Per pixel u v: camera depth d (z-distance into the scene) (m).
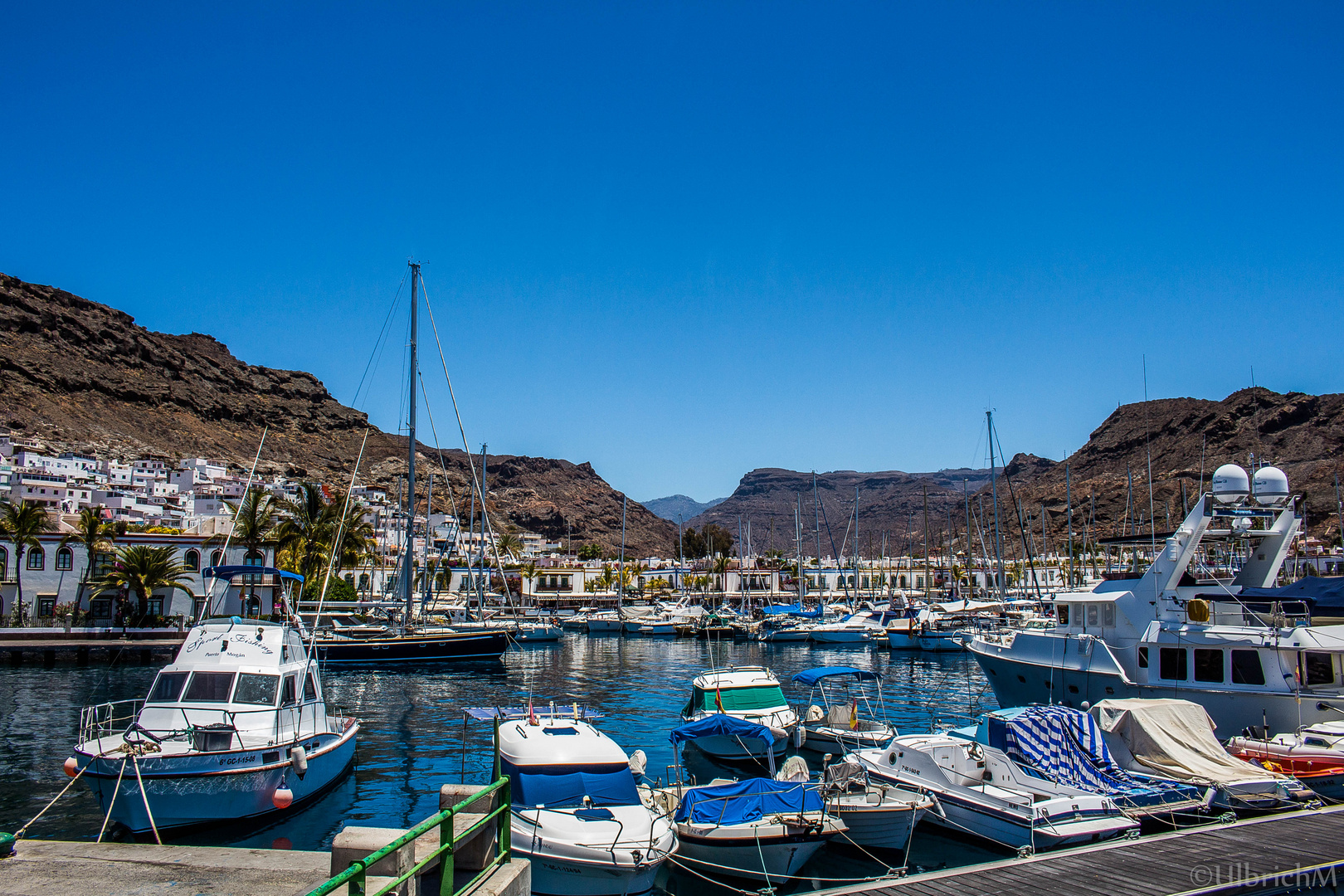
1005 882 14.88
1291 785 20.45
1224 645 26.23
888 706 45.03
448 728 37.19
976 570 145.25
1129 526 117.38
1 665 60.78
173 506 160.75
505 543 199.12
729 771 28.89
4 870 10.23
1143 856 16.25
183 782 20.78
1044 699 30.89
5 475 142.75
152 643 65.06
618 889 16.98
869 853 20.02
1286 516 29.28
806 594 151.88
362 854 9.61
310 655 27.88
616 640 101.88
